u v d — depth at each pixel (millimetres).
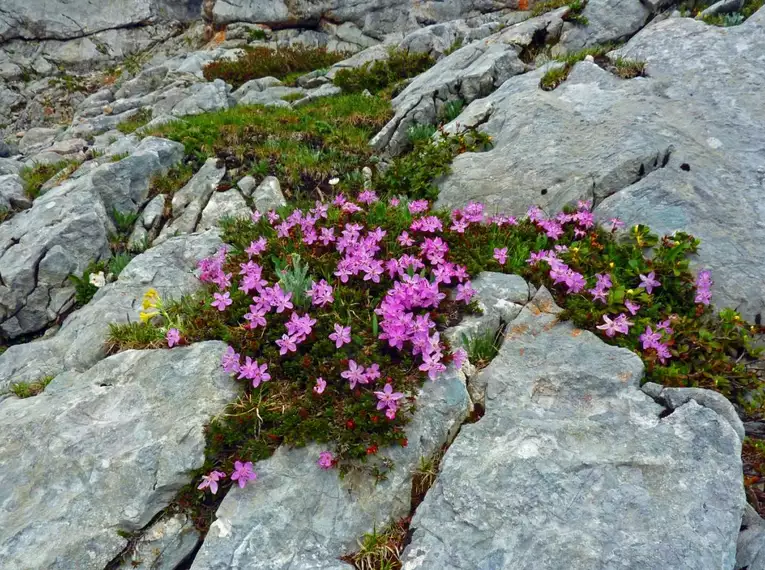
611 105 960
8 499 527
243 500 499
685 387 551
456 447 513
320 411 541
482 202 896
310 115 1358
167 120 1430
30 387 693
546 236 752
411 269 651
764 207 764
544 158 911
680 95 954
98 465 531
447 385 558
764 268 702
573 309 630
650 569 415
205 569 460
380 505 496
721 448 479
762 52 992
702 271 687
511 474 482
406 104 1223
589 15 1387
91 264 952
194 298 733
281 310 598
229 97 1689
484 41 1424
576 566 422
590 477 472
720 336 634
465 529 458
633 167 837
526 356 588
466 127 1068
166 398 583
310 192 1045
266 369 583
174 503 515
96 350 710
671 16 1364
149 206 1049
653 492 458
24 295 900
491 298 660
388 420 520
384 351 588
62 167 1313
